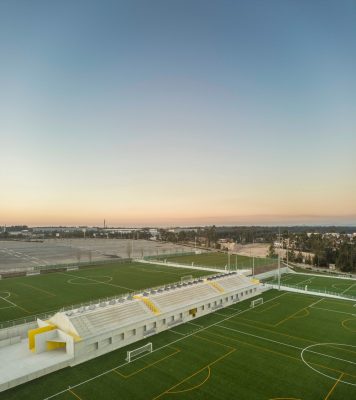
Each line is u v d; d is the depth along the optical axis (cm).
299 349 4900
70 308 7131
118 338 4972
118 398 3581
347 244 17800
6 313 6806
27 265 15550
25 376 3941
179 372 4166
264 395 3656
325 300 7719
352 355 4709
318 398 3616
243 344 5069
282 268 12825
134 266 13500
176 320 5953
